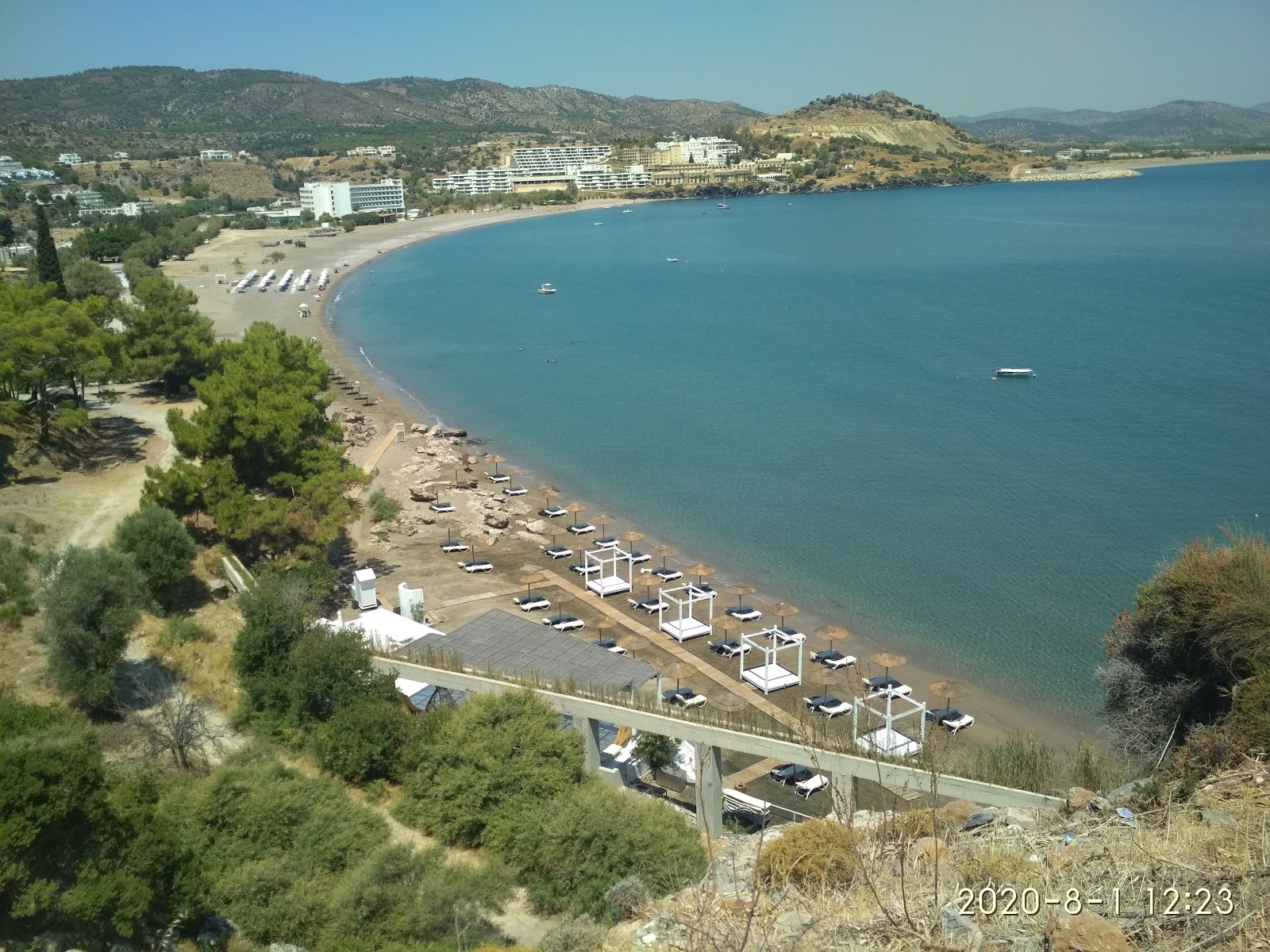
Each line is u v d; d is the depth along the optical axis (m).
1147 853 17.00
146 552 59.56
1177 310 175.88
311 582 64.62
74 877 29.08
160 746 43.56
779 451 108.62
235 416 74.62
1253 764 20.98
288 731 46.91
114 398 108.81
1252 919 14.70
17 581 56.44
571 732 43.38
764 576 77.81
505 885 34.69
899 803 38.53
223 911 32.25
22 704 39.44
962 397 126.38
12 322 82.75
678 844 35.06
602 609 71.88
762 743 39.88
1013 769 35.84
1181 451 100.75
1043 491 92.19
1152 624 38.22
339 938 31.44
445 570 78.31
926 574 76.75
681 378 145.88
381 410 130.38
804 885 19.67
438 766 41.69
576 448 112.44
